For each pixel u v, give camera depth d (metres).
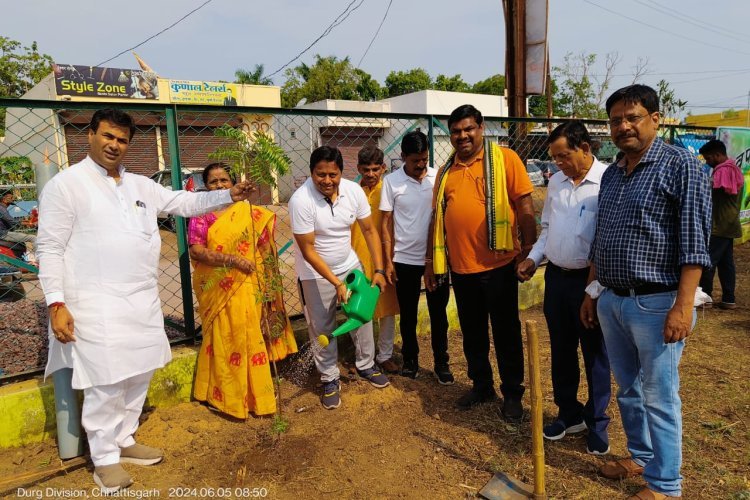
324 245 3.49
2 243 5.59
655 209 2.26
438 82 38.50
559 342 3.05
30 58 24.30
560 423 3.15
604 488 2.68
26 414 3.11
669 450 2.38
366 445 3.14
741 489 2.62
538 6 6.92
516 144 6.61
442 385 4.00
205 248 3.36
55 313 2.51
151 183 2.96
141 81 15.86
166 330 4.32
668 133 8.07
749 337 4.88
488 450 3.06
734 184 5.40
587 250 2.83
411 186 3.80
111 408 2.73
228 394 3.39
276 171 3.21
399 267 3.89
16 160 6.63
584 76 27.08
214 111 3.65
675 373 2.35
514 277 3.35
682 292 2.17
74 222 2.59
